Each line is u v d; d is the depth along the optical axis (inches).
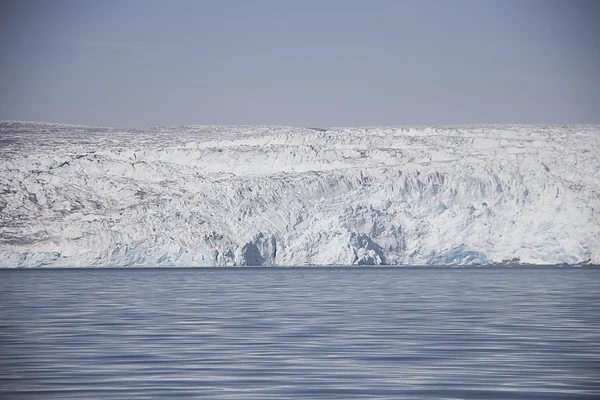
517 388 3225.9
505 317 6151.6
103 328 5433.1
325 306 7406.5
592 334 4968.0
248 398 3053.6
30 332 5172.2
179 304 7706.7
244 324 5713.6
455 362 3890.3
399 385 3307.1
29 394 3117.6
